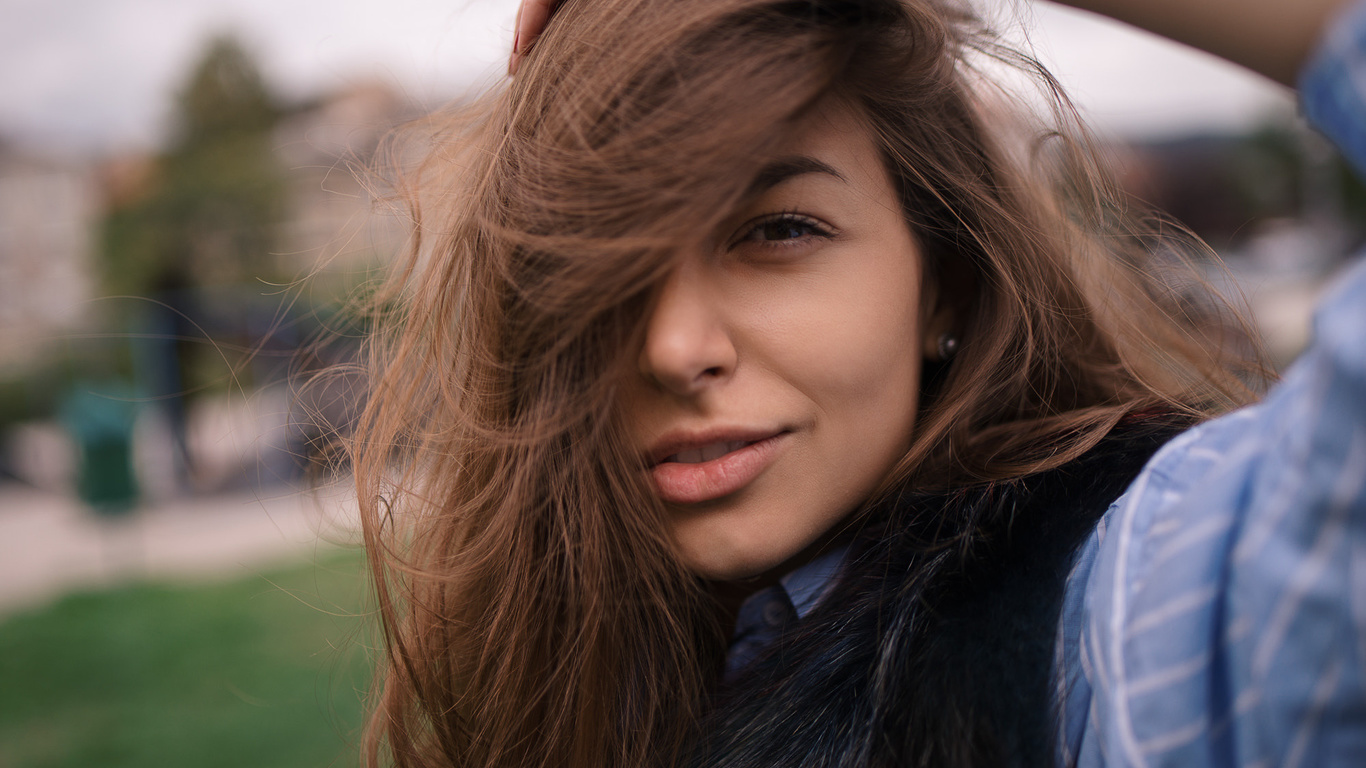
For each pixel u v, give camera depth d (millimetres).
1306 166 13430
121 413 6992
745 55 760
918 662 766
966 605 768
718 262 834
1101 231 1168
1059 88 1125
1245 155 14117
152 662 4027
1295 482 497
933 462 925
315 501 1356
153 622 4609
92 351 11367
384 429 1134
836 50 777
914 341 924
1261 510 524
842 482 869
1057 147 1135
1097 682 634
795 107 754
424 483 1133
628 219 760
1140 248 1216
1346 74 500
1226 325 1198
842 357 841
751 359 832
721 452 858
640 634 958
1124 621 618
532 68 937
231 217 16688
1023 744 695
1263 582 510
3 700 3707
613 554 926
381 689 1272
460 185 1122
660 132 758
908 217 925
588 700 954
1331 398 476
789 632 941
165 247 16875
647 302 812
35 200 22781
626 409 867
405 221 1316
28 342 14203
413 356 1155
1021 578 756
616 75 800
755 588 1073
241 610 4719
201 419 8484
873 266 867
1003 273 967
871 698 798
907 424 917
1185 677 562
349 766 1482
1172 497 638
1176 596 572
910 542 851
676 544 884
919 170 922
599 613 927
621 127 779
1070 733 693
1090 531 757
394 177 1344
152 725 3344
